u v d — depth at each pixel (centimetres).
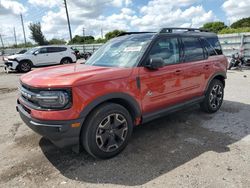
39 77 338
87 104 312
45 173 319
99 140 336
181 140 407
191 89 466
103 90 326
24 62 1578
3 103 702
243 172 308
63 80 311
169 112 434
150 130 452
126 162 340
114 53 431
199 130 448
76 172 319
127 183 293
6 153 377
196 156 351
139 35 442
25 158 359
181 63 442
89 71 351
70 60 1800
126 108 370
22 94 354
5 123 516
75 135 312
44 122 305
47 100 302
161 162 338
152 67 372
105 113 333
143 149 378
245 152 359
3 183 300
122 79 347
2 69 1838
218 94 549
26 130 469
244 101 638
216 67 525
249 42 1348
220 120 498
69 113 303
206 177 300
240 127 457
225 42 1493
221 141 399
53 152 375
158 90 397
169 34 434
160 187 284
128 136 367
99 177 307
